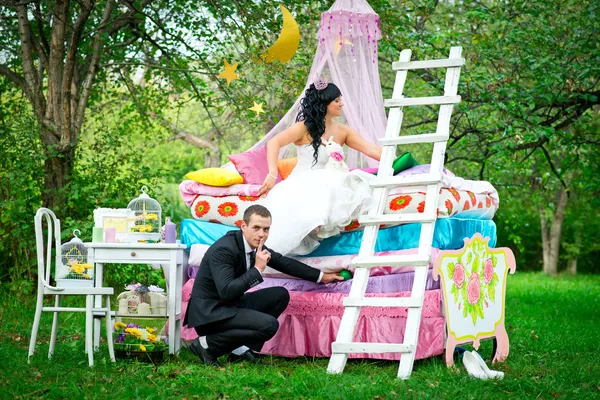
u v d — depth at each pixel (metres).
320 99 5.57
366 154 5.80
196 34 10.05
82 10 8.33
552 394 4.15
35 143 8.54
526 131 9.16
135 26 9.99
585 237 23.61
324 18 6.32
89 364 4.63
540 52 9.11
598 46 9.36
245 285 4.66
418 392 3.97
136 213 5.23
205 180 5.70
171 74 10.30
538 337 6.79
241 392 3.94
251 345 4.80
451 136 10.27
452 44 9.95
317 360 5.14
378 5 8.65
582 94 8.97
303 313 5.20
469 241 5.03
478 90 9.38
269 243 5.04
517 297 13.15
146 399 3.78
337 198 5.05
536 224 24.78
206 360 4.79
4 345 5.30
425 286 4.87
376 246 5.14
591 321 8.88
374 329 4.95
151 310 5.05
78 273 5.00
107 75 10.83
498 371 4.71
